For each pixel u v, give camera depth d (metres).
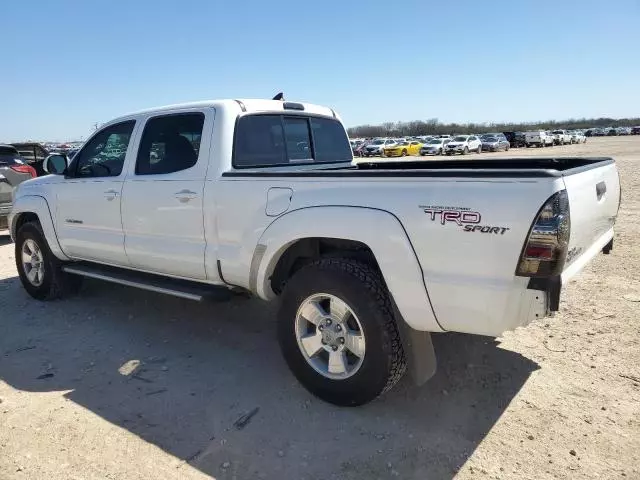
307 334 3.55
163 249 4.35
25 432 3.25
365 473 2.82
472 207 2.79
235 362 4.20
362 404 3.37
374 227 3.09
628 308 5.04
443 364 3.99
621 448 2.96
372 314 3.16
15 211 5.89
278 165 4.55
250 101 4.36
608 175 3.53
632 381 3.69
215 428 3.26
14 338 4.80
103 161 4.98
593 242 3.35
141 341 4.67
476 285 2.81
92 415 3.44
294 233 3.43
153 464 2.92
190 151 4.21
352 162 5.57
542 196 2.62
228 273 3.94
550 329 4.61
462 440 3.08
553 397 3.51
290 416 3.37
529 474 2.77
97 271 5.16
